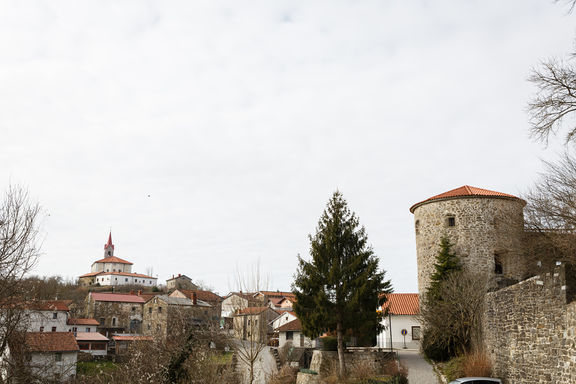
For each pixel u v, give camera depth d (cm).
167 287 12238
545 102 1455
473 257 2998
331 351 2884
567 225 1825
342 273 2788
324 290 2817
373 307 2775
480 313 2230
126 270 13875
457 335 2491
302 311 2825
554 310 1368
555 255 1955
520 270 2667
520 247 2442
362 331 2748
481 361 1998
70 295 9194
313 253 2891
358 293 2673
